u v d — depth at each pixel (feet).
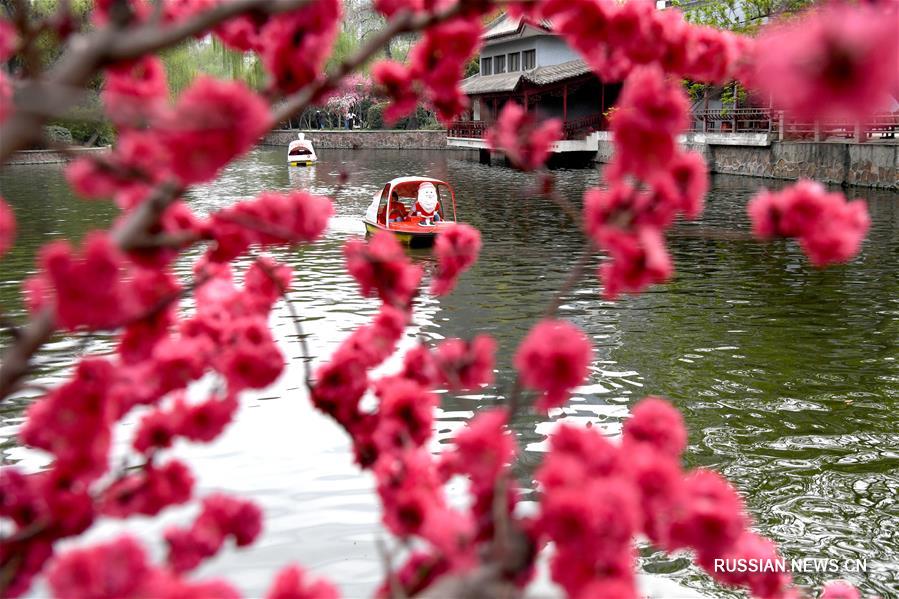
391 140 217.36
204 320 7.11
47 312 4.90
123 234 4.77
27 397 28.43
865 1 2.38
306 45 5.15
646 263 5.45
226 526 6.31
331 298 45.06
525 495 20.83
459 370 7.41
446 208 87.25
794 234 5.56
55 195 98.37
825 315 41.47
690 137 119.65
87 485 5.93
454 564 4.78
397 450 6.43
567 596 4.46
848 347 35.86
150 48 3.97
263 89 5.27
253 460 24.03
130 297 5.37
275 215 6.60
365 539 19.54
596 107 148.15
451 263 8.97
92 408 5.69
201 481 22.68
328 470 23.32
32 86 3.76
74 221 75.77
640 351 35.35
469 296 45.98
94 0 4.76
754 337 37.52
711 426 26.89
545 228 72.84
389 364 32.91
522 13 5.95
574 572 4.40
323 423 26.76
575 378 5.36
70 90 3.79
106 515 6.10
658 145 4.83
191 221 6.45
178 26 4.01
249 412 27.76
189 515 20.01
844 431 26.43
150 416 6.51
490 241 65.72
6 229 5.26
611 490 4.31
